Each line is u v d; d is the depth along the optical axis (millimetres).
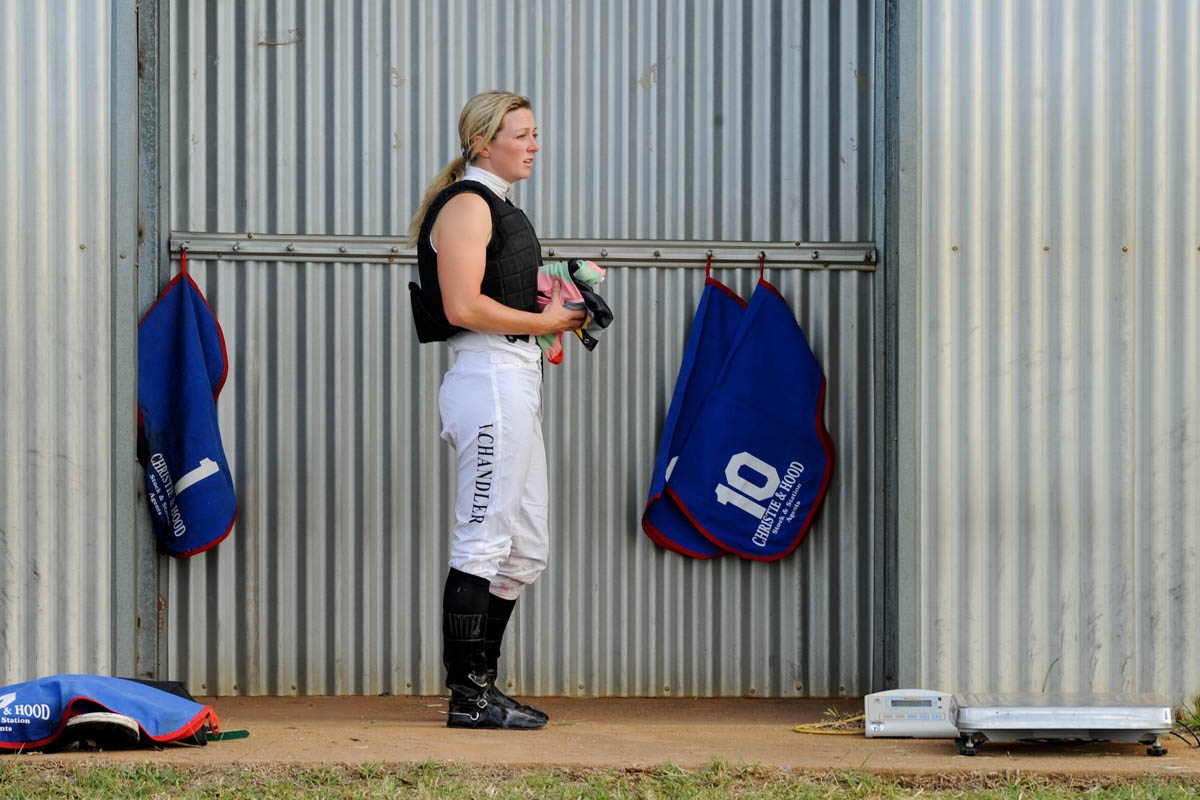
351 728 9078
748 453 10672
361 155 10727
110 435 9383
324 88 10703
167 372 10438
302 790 7484
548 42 10812
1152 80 9805
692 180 10844
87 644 9359
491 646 9359
